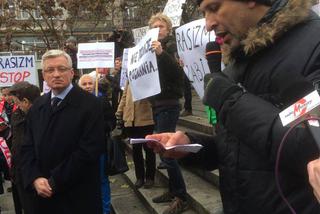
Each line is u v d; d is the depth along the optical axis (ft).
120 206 18.92
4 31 64.90
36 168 11.95
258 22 4.98
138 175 19.31
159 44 14.16
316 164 3.51
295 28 4.85
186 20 34.19
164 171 19.31
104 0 56.59
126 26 61.77
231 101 4.86
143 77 14.65
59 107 11.96
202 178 17.92
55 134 11.84
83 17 60.49
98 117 12.11
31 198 12.55
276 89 4.80
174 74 14.93
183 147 5.81
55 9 62.18
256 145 4.59
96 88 17.99
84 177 11.91
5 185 26.89
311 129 3.65
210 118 8.98
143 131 17.93
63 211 11.85
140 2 58.39
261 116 4.56
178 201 15.29
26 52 69.56
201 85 12.19
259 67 4.99
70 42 31.78
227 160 5.31
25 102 14.88
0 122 19.16
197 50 11.96
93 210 12.05
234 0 4.96
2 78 25.44
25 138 12.44
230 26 5.10
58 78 11.92
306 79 4.49
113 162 17.33
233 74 5.39
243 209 5.13
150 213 17.20
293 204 4.66
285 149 4.26
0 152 19.17
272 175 4.83
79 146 11.76
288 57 4.73
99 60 21.22
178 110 15.49
